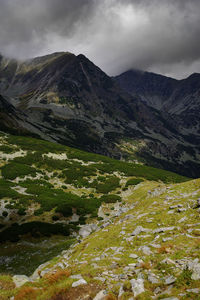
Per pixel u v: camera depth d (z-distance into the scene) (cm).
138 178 4794
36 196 3266
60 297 680
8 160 4659
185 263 751
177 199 1834
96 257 1111
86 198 3603
